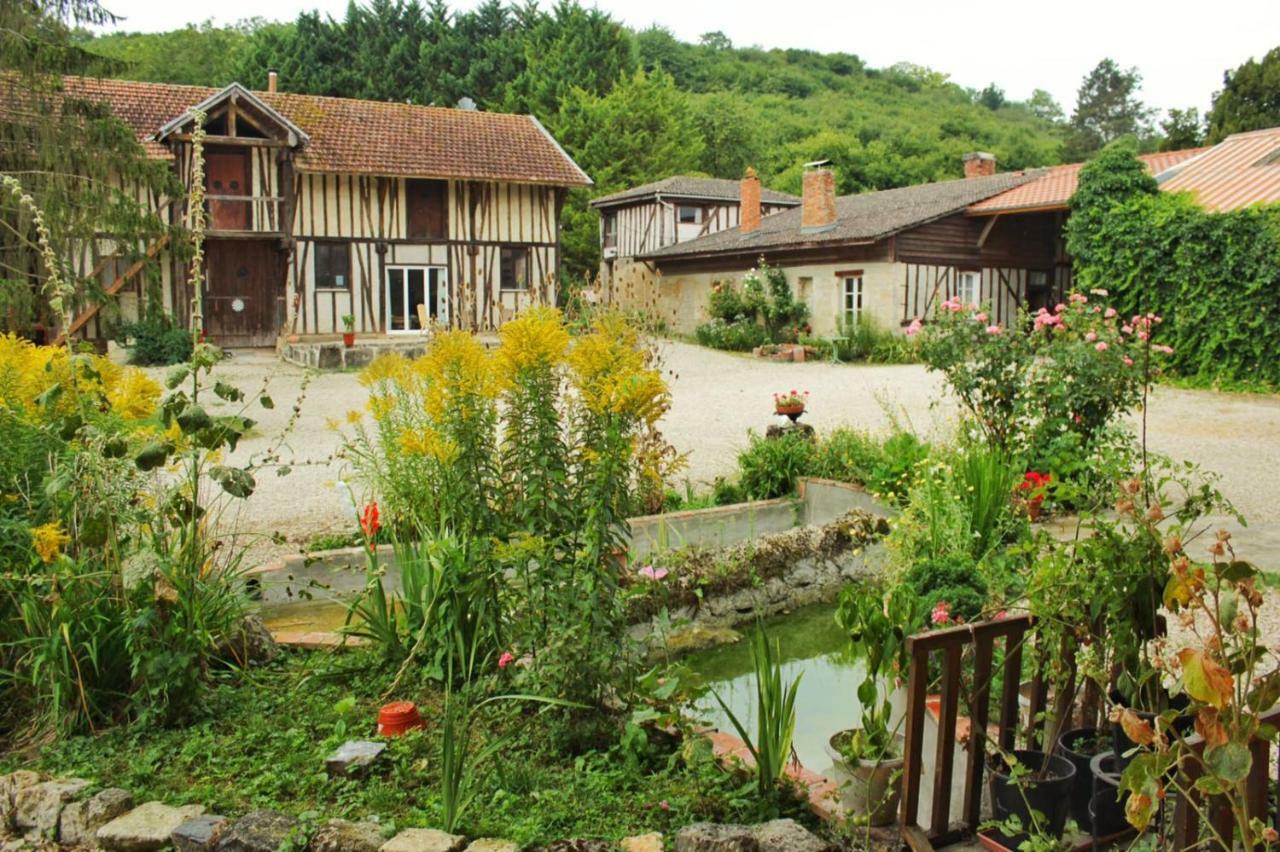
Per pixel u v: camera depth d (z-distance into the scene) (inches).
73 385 162.7
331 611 233.8
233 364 829.8
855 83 2957.7
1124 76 2864.2
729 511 318.0
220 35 2194.9
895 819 123.3
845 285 942.4
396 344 874.8
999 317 953.5
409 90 1801.2
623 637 149.3
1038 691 125.4
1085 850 112.3
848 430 383.6
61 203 604.4
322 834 116.0
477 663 163.3
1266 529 287.3
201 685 155.6
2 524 150.1
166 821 122.8
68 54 604.4
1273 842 85.6
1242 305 679.7
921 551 222.7
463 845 114.8
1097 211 766.5
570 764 137.7
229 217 916.0
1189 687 75.3
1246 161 812.6
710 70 2834.6
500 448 154.3
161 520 155.8
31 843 126.8
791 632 241.6
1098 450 300.7
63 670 146.9
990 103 3257.9
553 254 1043.9
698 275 1121.4
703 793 125.5
